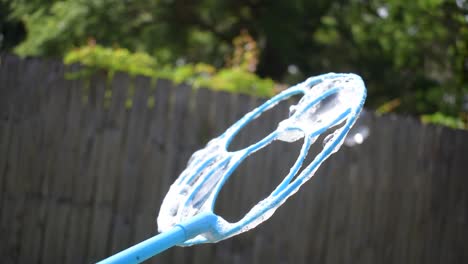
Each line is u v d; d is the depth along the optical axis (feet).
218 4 40.24
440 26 37.52
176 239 4.78
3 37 38.32
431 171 16.56
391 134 16.07
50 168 14.30
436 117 21.36
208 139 14.55
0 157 14.28
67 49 33.94
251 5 41.24
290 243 15.19
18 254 14.24
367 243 15.89
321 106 5.91
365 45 42.09
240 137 14.66
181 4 39.55
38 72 14.34
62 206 14.29
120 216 14.35
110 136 14.39
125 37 36.35
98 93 14.39
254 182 14.73
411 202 16.38
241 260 14.85
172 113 14.48
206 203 5.53
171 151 14.44
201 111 14.53
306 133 5.66
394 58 41.01
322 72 42.75
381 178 15.99
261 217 4.85
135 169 14.39
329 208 15.51
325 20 41.88
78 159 14.34
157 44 38.58
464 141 16.87
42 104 14.30
